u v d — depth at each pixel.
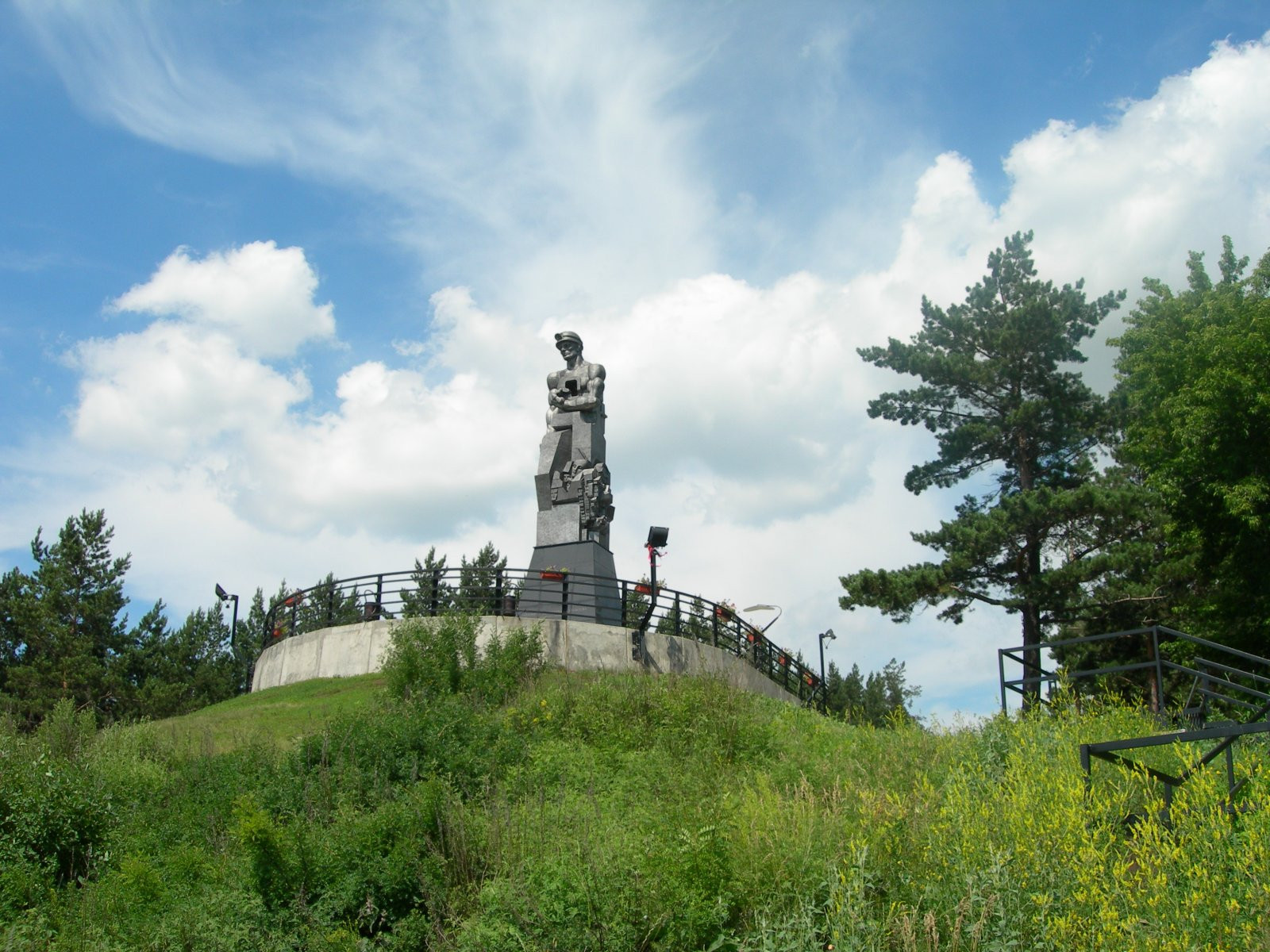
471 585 32.09
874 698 49.00
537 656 26.45
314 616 32.03
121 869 14.27
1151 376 33.06
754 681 31.22
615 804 15.55
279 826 14.59
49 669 41.75
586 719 20.25
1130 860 11.22
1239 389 29.58
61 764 16.62
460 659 25.30
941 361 39.09
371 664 28.52
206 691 44.66
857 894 10.84
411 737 18.16
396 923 12.91
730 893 11.61
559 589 31.11
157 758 19.38
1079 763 14.21
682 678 22.47
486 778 16.61
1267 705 15.13
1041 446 38.97
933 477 40.34
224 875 13.73
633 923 11.55
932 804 12.82
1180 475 31.25
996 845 11.52
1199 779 11.74
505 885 12.35
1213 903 9.91
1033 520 35.28
